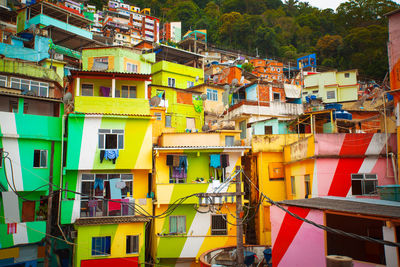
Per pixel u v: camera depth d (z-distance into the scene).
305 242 13.41
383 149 20.83
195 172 23.72
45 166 21.14
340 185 20.58
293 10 123.75
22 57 34.56
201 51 79.38
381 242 7.97
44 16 41.81
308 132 30.27
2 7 43.66
